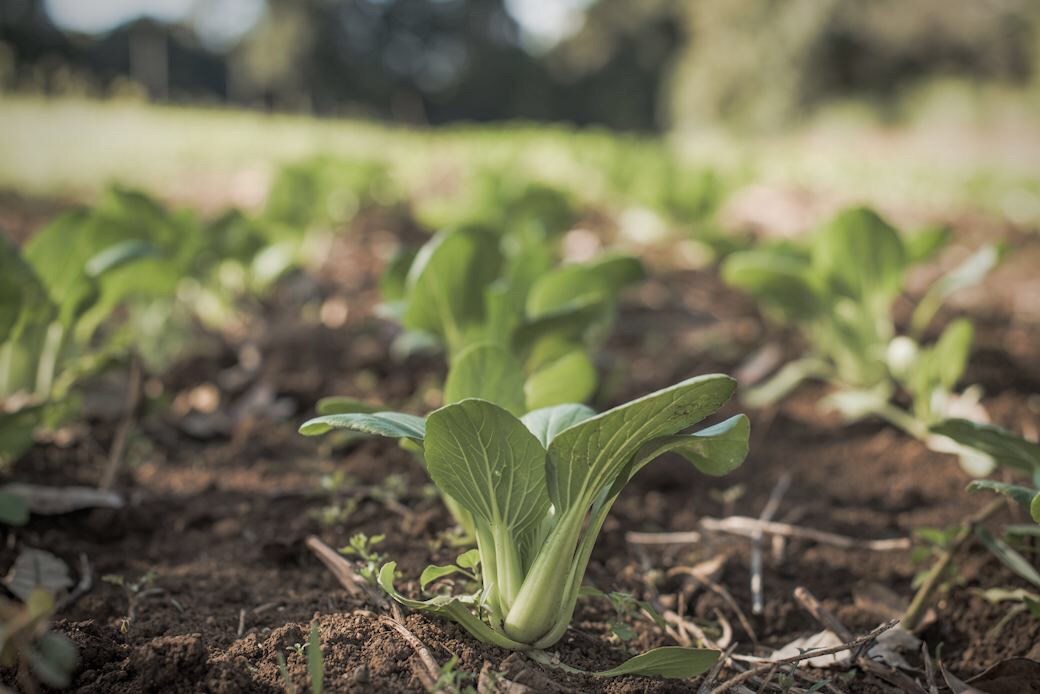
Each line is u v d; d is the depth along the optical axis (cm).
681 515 104
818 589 93
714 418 128
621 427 71
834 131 996
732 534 100
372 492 100
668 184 241
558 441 71
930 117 931
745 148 753
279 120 547
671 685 78
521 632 76
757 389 137
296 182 189
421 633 78
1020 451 84
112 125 367
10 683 74
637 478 109
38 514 96
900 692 80
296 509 101
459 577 87
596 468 73
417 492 103
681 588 92
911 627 87
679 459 113
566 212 209
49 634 71
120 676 75
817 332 138
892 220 302
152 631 81
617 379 133
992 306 194
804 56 1069
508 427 72
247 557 93
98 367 110
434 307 105
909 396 132
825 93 1077
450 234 102
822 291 127
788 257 143
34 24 852
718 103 1134
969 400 127
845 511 105
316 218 203
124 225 122
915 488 108
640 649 83
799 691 78
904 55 1044
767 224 288
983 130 856
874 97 1034
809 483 111
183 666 75
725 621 88
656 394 68
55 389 106
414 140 507
